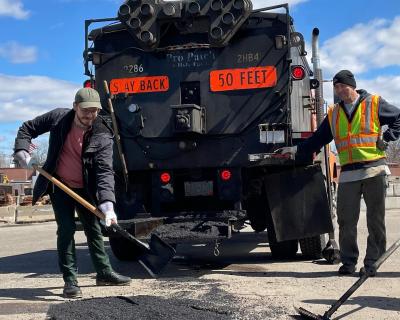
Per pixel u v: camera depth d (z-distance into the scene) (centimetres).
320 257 723
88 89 496
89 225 547
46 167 521
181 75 704
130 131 716
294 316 418
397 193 2531
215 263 725
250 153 684
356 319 410
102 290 543
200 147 699
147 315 416
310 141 630
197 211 712
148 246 528
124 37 722
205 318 407
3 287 583
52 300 502
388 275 582
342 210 601
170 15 691
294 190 657
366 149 584
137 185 728
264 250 868
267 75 680
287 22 675
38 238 1284
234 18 673
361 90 600
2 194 3066
